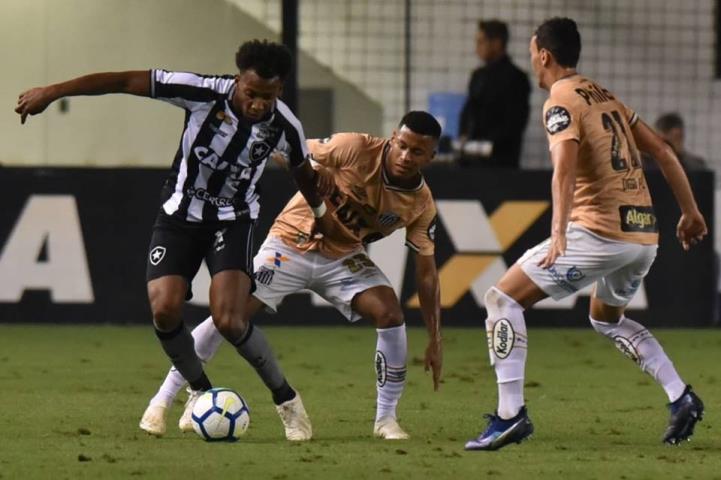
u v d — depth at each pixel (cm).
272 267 2253
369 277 2236
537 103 4697
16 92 4194
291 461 1956
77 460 1956
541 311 4072
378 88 4594
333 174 2186
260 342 2111
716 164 4791
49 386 2853
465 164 4197
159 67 4188
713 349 3659
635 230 2078
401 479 1825
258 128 2047
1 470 1877
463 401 2688
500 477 1850
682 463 1986
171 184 2116
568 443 2181
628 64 4766
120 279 3988
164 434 2214
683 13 4766
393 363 2200
